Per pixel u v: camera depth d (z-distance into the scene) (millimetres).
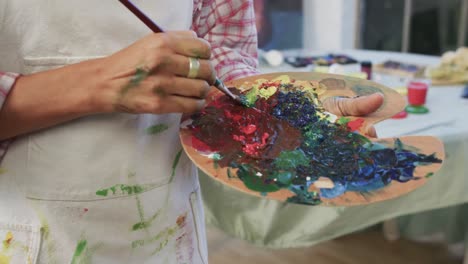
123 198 659
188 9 687
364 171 563
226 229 1426
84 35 603
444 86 1754
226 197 1380
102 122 621
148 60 533
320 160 589
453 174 1247
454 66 1818
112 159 636
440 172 1238
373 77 1899
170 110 562
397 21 3631
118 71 543
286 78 786
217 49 803
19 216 635
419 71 1895
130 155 645
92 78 553
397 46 3715
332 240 1902
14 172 626
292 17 3668
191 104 566
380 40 3695
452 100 1587
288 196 524
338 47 3600
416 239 1900
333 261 1782
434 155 587
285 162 583
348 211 1254
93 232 658
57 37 595
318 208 1283
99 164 632
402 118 1420
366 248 1854
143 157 665
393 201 1249
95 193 642
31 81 565
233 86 752
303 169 570
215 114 683
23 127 577
